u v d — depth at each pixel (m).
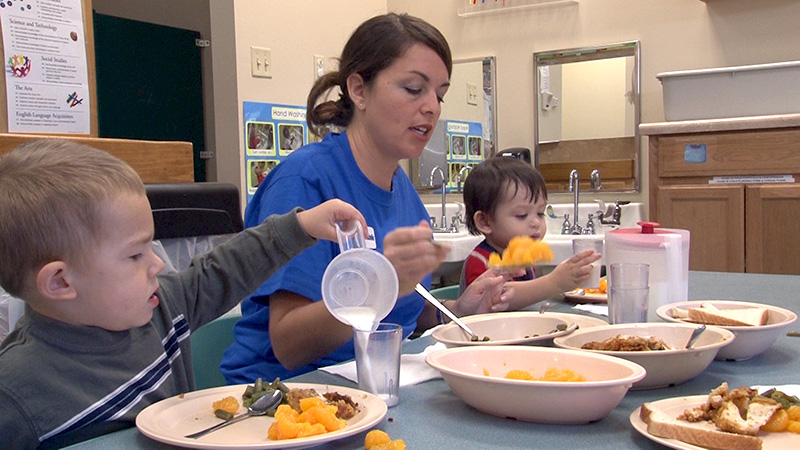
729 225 2.62
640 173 3.21
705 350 0.86
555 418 0.74
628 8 3.20
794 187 2.50
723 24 3.01
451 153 3.68
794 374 0.96
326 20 3.34
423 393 0.90
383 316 0.94
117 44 2.93
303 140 3.21
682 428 0.66
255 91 2.97
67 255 0.83
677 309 1.20
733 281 1.78
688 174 2.70
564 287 1.54
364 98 1.38
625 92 3.22
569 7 3.33
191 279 1.11
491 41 3.54
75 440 0.85
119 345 0.92
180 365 1.05
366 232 1.05
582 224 3.21
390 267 0.93
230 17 2.88
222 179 2.99
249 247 1.10
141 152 1.49
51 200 0.82
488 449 0.69
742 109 2.65
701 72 2.68
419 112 1.33
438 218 3.52
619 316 1.21
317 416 0.72
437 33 1.34
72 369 0.86
